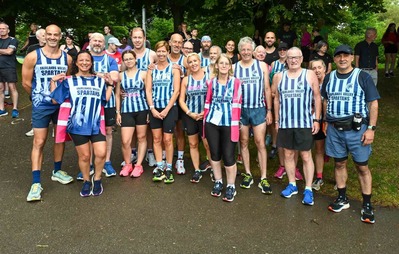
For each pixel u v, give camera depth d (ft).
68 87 13.34
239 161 18.22
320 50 21.15
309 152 13.85
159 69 15.61
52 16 51.60
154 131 15.71
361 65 24.70
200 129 15.75
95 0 54.39
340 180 13.29
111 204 13.51
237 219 12.62
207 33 52.01
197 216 12.77
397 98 30.01
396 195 14.47
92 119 13.60
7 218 12.31
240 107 13.99
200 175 16.07
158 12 57.31
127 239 11.24
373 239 11.48
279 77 14.12
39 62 13.85
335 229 12.07
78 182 15.40
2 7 43.21
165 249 10.77
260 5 33.94
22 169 16.65
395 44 35.19
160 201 13.87
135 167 16.25
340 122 12.50
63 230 11.66
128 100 15.71
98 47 15.33
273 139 18.45
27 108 26.76
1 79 24.13
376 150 19.52
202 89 15.31
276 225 12.27
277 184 15.76
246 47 14.56
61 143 15.05
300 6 38.34
